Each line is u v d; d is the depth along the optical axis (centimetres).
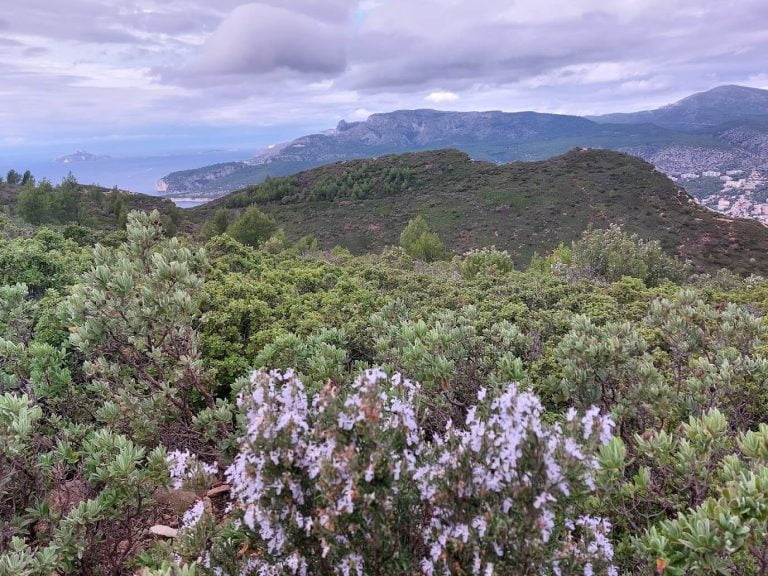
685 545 197
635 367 359
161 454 292
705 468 264
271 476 210
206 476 277
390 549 210
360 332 588
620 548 263
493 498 208
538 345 523
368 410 208
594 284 1077
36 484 320
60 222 4897
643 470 268
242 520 230
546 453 200
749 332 445
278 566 217
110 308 388
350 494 191
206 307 630
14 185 7450
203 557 247
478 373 421
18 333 540
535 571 199
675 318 443
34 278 765
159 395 387
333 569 211
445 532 201
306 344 487
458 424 370
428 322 582
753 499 197
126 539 336
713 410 266
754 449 235
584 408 360
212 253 1076
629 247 2127
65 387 418
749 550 216
